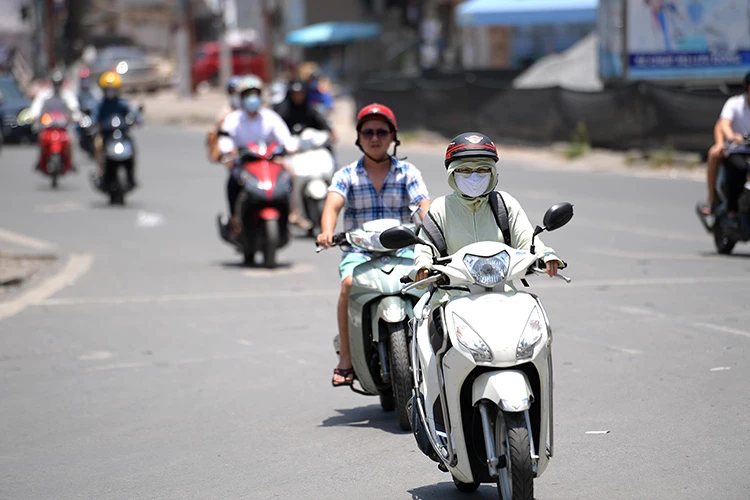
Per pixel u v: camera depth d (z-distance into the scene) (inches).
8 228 1806.1
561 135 2817.4
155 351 952.9
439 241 550.3
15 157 3034.0
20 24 5841.5
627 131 2593.5
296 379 847.7
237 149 1391.5
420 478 603.8
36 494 600.4
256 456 656.4
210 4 7534.5
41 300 1204.5
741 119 1309.1
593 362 850.1
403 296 687.1
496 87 3043.8
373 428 709.3
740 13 2559.1
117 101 2074.3
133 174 2073.1
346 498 574.2
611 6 2775.6
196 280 1310.3
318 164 1654.8
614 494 560.4
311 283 1274.6
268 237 1360.7
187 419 744.3
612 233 1561.3
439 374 514.3
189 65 5354.3
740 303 1042.1
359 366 717.9
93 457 667.4
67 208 2052.2
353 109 3814.0
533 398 492.1
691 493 556.4
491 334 489.7
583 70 3624.5
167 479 618.5
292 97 1680.6
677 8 2637.8
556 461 620.1
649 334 934.4
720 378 786.2
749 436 650.2
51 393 826.2
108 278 1337.4
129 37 6998.0
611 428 678.5
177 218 1911.9
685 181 2183.8
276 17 6486.2
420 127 3353.8
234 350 947.3
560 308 1059.9
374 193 743.1
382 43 5885.8
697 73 2630.4
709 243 1445.6
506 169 2539.4
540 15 3713.1
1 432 728.3
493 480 528.4
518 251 515.8
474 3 3838.6
